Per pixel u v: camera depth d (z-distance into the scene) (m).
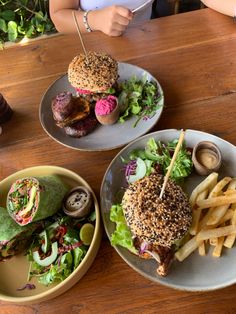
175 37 0.56
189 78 0.51
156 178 0.36
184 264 0.35
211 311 0.32
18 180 0.40
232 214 0.36
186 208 0.34
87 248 0.37
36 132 0.50
